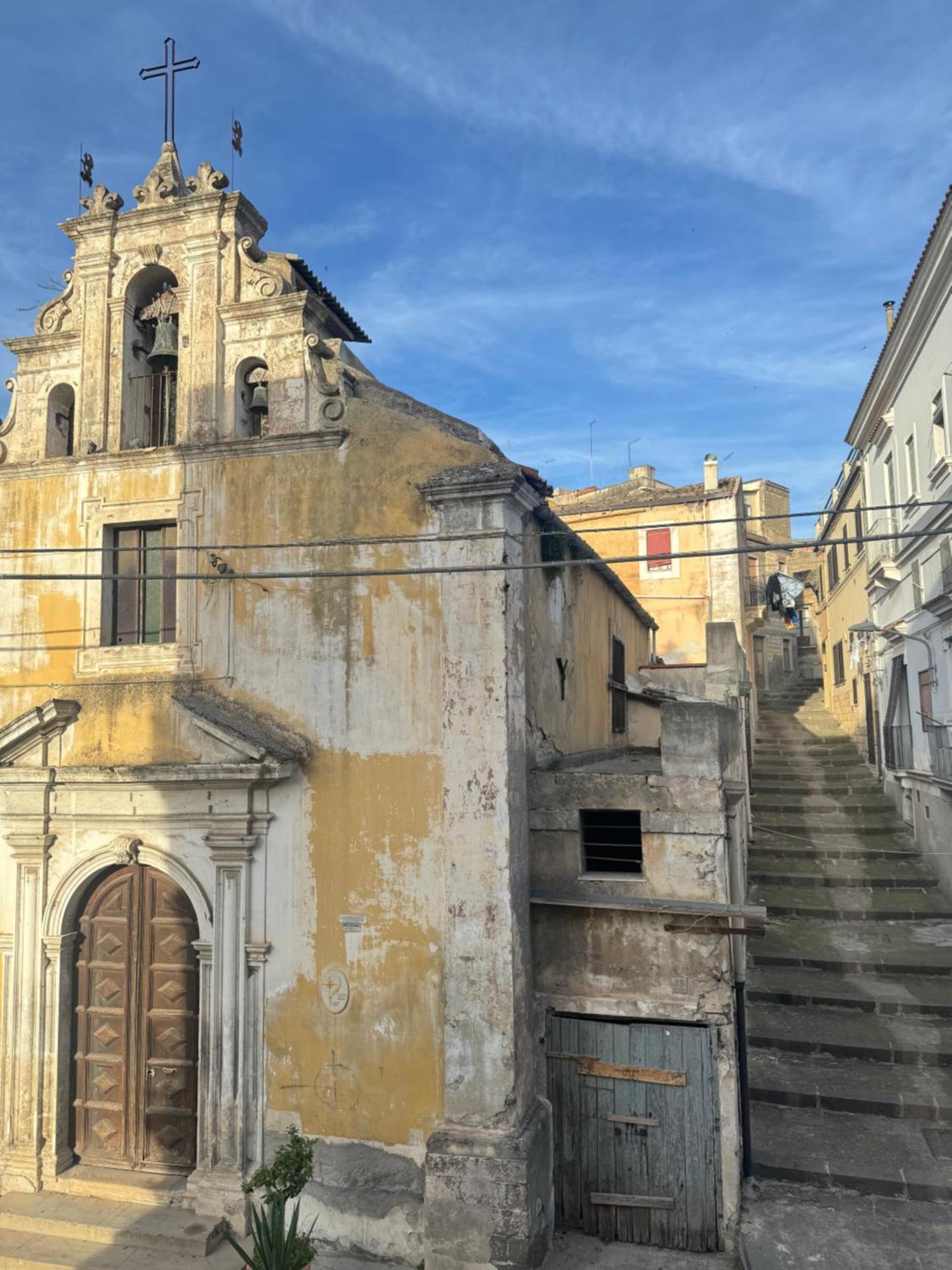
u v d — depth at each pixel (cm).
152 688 952
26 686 1002
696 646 2473
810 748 2559
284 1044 867
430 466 888
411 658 872
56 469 1014
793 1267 733
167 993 943
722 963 831
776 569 3862
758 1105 1004
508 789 821
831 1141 923
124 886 969
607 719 1504
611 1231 833
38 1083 938
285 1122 857
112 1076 952
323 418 933
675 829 857
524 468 863
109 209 1027
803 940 1380
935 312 1516
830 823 1897
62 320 1048
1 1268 810
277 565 926
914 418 1703
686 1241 814
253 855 895
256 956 878
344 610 900
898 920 1462
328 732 890
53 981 955
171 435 1040
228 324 982
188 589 955
